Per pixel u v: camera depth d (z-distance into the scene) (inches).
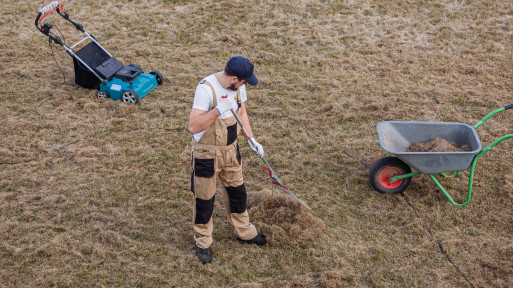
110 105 388.5
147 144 346.6
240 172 242.7
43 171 317.4
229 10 547.2
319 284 240.5
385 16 528.7
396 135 300.7
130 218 282.2
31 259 252.2
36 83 415.2
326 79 422.9
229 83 211.0
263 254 259.9
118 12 545.6
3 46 475.8
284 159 334.0
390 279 244.5
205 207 238.7
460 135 295.1
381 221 281.3
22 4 558.6
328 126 367.2
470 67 432.8
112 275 245.3
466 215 282.5
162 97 400.8
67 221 279.1
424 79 420.8
